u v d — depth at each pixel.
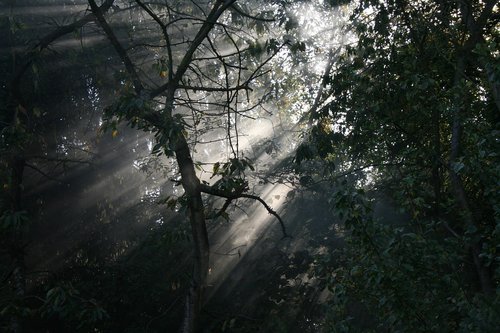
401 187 7.77
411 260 6.33
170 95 7.87
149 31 13.95
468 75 10.42
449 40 10.79
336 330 6.78
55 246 13.27
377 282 6.02
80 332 11.20
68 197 13.64
